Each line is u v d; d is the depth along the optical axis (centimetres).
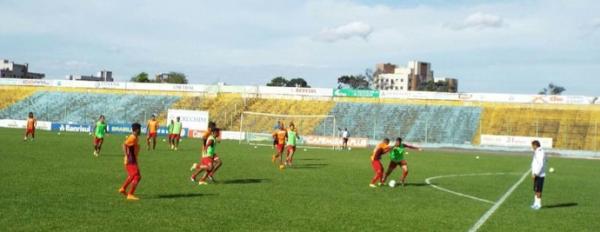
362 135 7319
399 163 2122
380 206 1563
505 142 6419
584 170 3631
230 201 1538
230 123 7831
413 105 8075
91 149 3491
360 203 1606
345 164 3172
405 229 1240
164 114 8306
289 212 1397
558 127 7112
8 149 3170
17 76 19562
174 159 2994
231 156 3509
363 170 2777
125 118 8231
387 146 2089
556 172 3331
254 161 3127
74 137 5141
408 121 7619
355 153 4538
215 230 1146
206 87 8850
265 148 4722
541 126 7175
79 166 2355
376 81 16000
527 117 7438
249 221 1257
